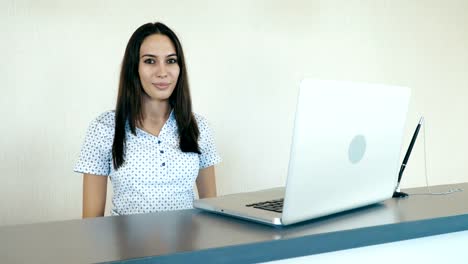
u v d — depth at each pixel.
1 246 0.98
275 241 1.00
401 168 1.67
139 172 1.90
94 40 2.66
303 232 1.08
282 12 3.24
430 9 3.92
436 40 3.96
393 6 3.72
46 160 2.59
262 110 3.21
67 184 2.65
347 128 1.19
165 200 1.93
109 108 2.72
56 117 2.60
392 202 1.52
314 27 3.38
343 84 1.16
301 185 1.11
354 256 1.18
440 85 4.00
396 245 1.26
